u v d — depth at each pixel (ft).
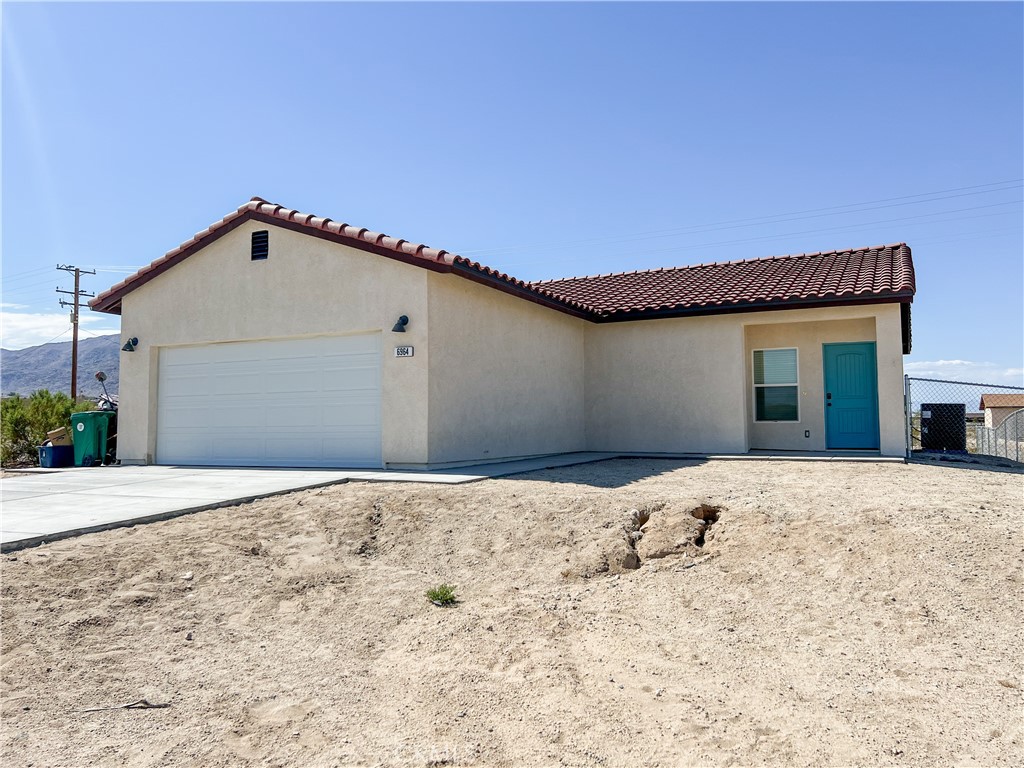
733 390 48.91
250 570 21.16
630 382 52.37
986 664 14.15
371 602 19.47
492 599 19.35
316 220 40.57
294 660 16.15
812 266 56.03
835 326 50.39
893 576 17.98
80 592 18.52
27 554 20.56
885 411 44.55
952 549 18.81
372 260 39.17
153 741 12.61
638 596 18.86
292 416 41.81
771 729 12.44
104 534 23.04
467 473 35.04
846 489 27.99
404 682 15.02
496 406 43.14
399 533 24.54
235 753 12.25
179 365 45.98
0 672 14.74
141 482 34.14
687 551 21.38
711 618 17.26
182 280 45.50
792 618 16.84
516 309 45.68
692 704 13.43
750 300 46.85
